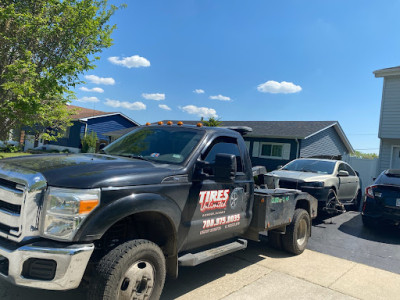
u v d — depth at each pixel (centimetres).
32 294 353
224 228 405
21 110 1043
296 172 916
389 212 731
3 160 332
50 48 1123
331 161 999
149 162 358
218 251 402
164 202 320
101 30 1207
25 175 277
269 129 2205
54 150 2831
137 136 439
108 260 281
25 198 266
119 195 284
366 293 421
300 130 2083
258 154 2162
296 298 393
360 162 1708
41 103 1088
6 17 991
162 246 350
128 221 345
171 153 381
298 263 521
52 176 278
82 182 272
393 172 802
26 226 264
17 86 968
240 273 464
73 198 262
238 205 430
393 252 616
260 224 459
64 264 254
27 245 258
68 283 256
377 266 531
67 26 1100
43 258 255
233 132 454
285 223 523
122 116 3231
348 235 728
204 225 372
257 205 465
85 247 262
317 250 603
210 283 422
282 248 566
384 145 1534
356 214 1004
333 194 859
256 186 569
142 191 303
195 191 359
